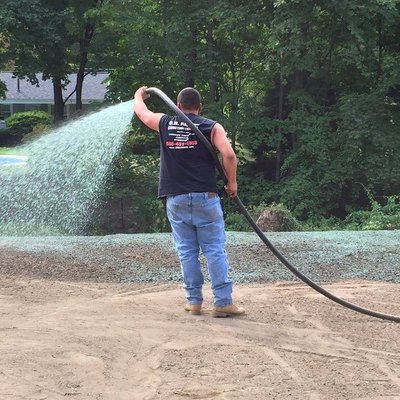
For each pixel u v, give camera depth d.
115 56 20.67
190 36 18.42
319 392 3.49
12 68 27.55
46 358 3.94
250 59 19.11
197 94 4.76
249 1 17.75
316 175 17.27
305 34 16.75
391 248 8.16
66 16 19.61
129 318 4.83
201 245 4.84
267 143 18.17
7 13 18.33
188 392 3.47
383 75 17.41
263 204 16.25
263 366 3.87
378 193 16.86
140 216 17.03
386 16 15.72
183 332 4.49
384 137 16.09
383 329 4.71
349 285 6.25
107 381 3.62
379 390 3.54
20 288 5.88
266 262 7.29
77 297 5.57
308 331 4.59
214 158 4.66
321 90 18.72
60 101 26.08
